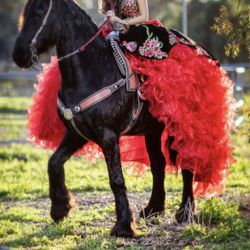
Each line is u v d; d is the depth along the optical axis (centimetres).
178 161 1004
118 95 955
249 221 964
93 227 1027
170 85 981
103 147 953
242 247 848
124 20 995
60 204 1020
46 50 976
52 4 955
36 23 950
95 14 1217
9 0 7438
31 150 2045
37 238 973
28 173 1641
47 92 1166
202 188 1059
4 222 1104
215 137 1020
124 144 1139
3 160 1894
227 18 1177
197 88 1007
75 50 955
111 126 953
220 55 3931
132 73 977
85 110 943
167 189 1350
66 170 1648
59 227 1005
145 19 1003
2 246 938
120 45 997
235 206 1044
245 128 1124
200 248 859
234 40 1070
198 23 4022
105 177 1547
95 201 1276
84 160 1848
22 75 2762
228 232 913
